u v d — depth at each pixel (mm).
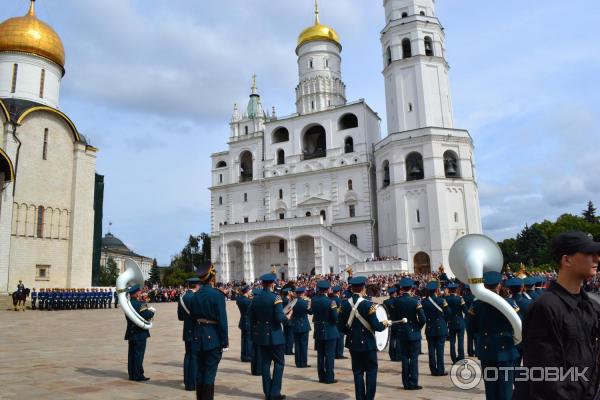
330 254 55719
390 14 59812
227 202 70938
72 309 37719
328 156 64812
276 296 9297
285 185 66750
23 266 38344
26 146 39562
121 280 11039
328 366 10859
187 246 103438
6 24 42656
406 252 52656
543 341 3656
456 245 7871
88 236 43156
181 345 17578
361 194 61406
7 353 15164
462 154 54375
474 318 7996
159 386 10406
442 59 57156
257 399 9328
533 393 3637
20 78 42312
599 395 3627
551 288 3895
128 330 11164
